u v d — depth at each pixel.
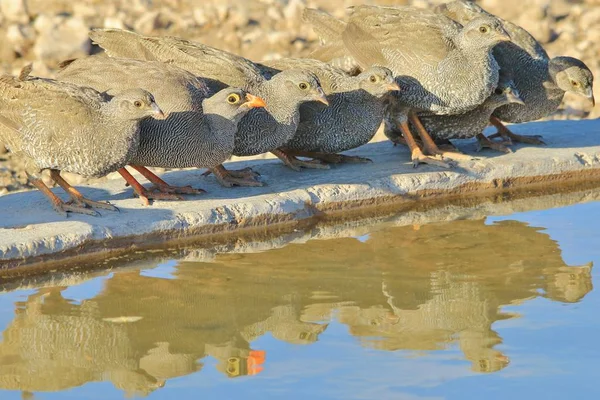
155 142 12.38
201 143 12.49
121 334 9.57
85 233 11.36
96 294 10.53
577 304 10.16
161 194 12.65
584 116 18.48
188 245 11.99
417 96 13.73
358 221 13.08
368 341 9.37
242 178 13.41
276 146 13.27
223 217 12.23
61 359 9.08
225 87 13.21
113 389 8.54
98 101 11.87
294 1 22.77
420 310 10.09
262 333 9.60
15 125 11.98
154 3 23.44
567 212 13.33
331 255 11.71
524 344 9.20
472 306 10.15
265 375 8.68
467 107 13.68
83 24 21.30
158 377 8.73
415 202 13.59
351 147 13.92
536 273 11.05
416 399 8.12
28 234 11.23
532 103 14.69
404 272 11.12
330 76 13.73
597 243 12.01
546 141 15.41
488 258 11.54
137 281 10.89
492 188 14.01
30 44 20.81
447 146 14.64
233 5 23.27
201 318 9.92
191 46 13.64
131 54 13.91
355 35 14.23
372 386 8.38
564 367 8.71
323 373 8.69
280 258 11.63
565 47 21.58
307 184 13.27
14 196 12.84
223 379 8.65
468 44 13.45
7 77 12.12
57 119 11.73
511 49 14.55
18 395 8.45
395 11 14.16
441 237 12.32
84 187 13.29
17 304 10.26
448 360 8.91
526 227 12.67
